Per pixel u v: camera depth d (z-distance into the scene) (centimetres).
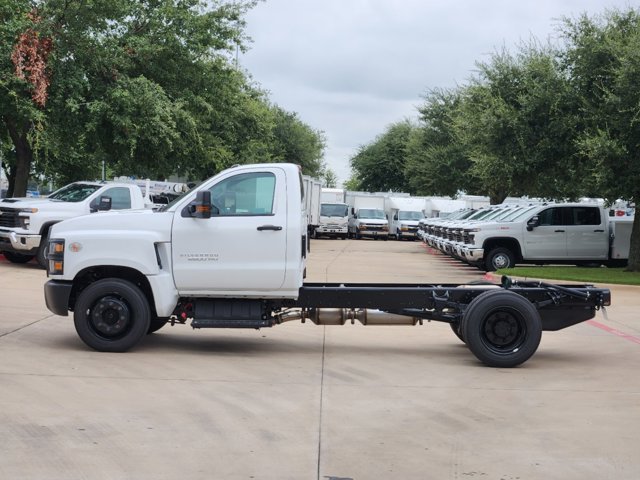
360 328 1224
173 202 991
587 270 2223
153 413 687
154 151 2375
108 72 2227
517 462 582
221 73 2672
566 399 784
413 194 6700
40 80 1981
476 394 796
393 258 2931
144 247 935
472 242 2269
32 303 1336
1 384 771
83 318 942
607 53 2145
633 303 1591
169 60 2486
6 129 2386
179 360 922
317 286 1023
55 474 528
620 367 962
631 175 2011
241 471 546
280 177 948
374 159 6850
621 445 630
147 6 2470
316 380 838
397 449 606
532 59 2328
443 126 4728
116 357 924
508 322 938
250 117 3619
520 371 923
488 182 2578
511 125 2280
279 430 647
